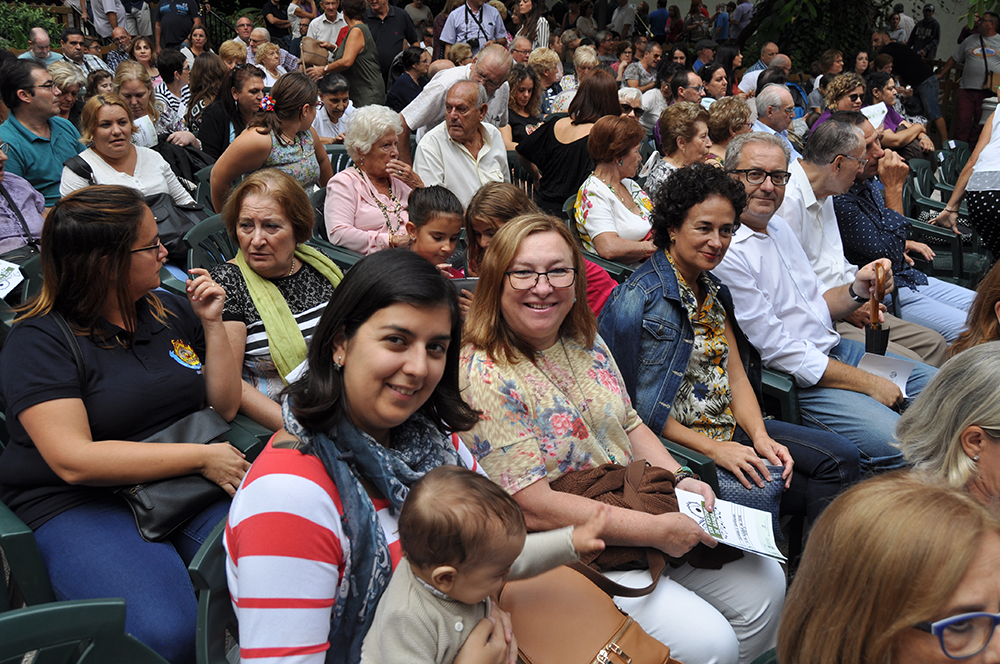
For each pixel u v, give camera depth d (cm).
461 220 348
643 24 1579
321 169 518
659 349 269
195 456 208
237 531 143
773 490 267
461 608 147
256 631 137
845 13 1363
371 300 145
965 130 1212
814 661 119
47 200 459
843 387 331
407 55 781
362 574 147
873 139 452
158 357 225
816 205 412
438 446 169
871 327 362
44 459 200
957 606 105
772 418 318
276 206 269
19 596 215
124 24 1219
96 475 196
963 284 574
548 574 181
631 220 446
